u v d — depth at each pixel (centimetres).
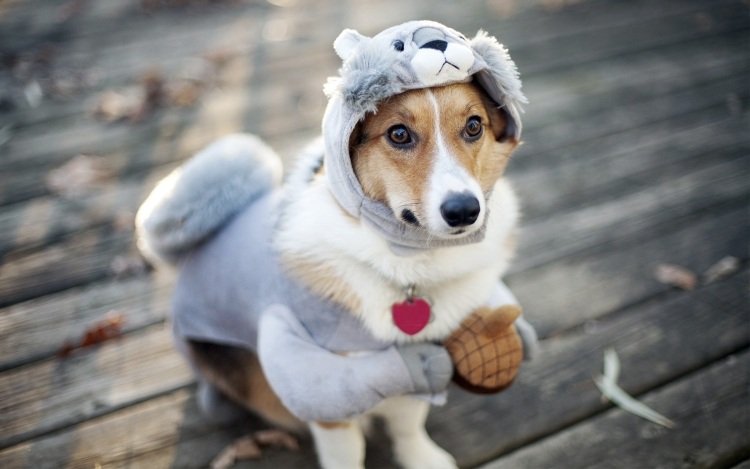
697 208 125
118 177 135
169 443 93
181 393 98
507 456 91
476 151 77
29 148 144
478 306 80
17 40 193
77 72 176
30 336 105
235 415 95
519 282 112
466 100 75
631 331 105
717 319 106
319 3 217
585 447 91
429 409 96
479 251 79
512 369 79
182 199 84
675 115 155
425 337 78
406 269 77
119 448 92
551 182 132
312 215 79
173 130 150
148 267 115
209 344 88
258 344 80
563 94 163
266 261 81
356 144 77
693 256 116
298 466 90
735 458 90
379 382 75
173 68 177
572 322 106
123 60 182
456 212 71
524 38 190
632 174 134
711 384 98
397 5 214
